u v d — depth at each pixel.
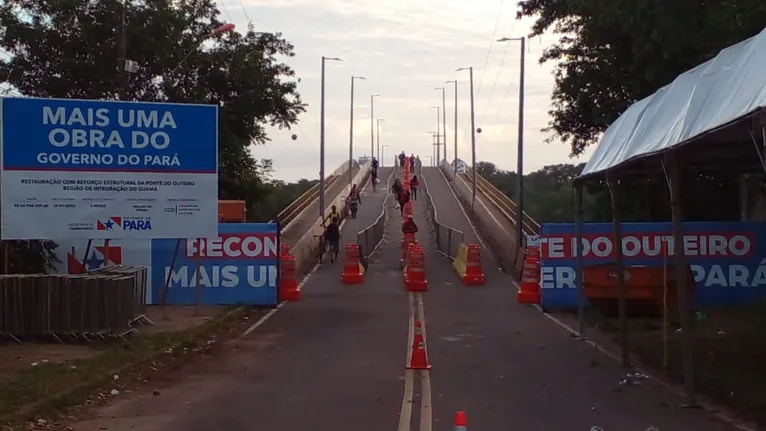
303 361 13.14
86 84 35.59
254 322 18.33
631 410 9.55
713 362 12.59
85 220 16.44
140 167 16.75
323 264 32.41
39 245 19.81
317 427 8.63
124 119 16.70
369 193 63.41
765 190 24.45
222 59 38.84
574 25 29.70
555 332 16.81
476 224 45.00
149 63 35.69
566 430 8.53
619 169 12.12
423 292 24.75
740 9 16.72
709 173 14.62
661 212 28.41
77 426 8.62
